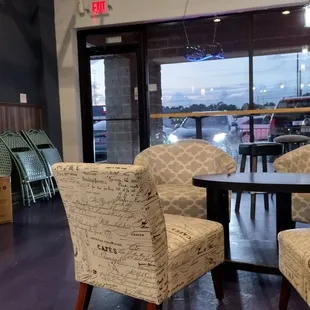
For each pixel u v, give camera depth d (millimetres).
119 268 1700
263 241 3152
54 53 5938
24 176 4867
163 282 1646
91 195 1644
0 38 4965
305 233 1801
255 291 2248
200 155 3357
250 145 4121
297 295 2162
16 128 5211
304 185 2072
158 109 5898
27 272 2617
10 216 4016
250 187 2154
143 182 1496
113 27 5816
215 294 2176
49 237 3441
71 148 6020
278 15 5309
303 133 5371
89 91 6090
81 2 5762
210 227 2014
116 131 6070
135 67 5871
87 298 1907
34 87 5637
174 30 5730
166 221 2039
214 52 5633
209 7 5281
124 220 1598
